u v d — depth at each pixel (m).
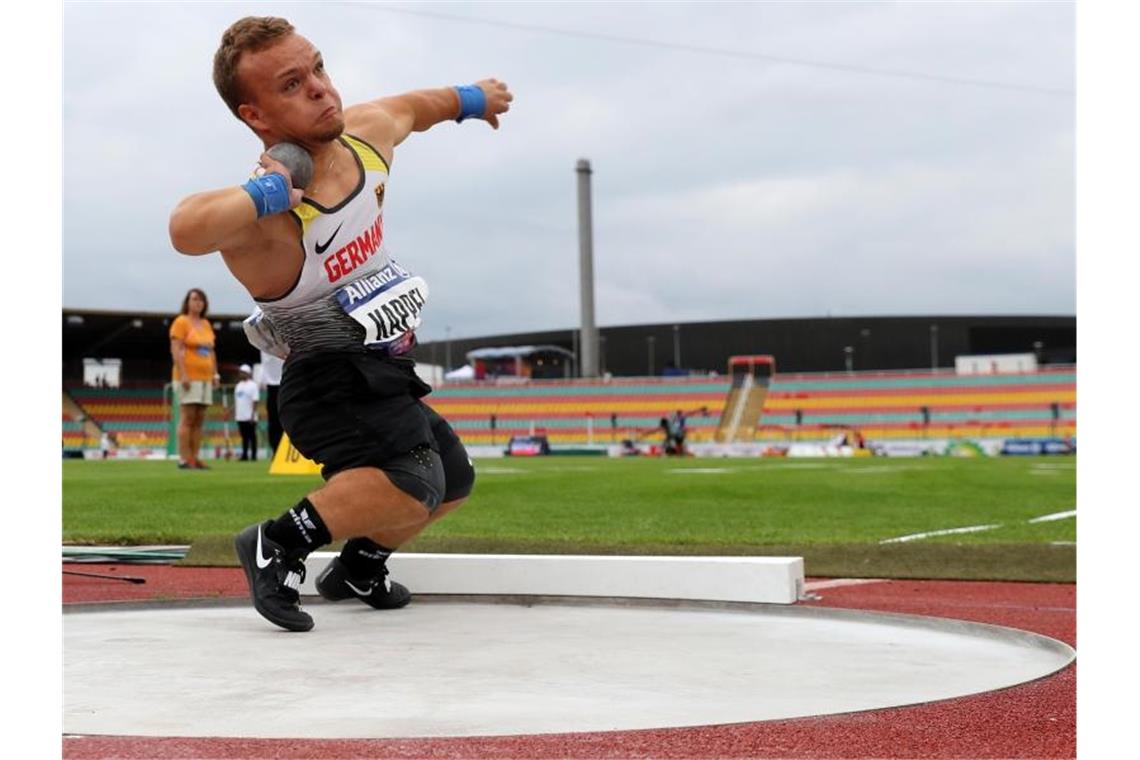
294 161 3.44
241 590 5.34
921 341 82.12
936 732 2.35
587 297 62.97
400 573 4.74
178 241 3.24
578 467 23.05
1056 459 32.81
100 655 3.32
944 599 5.06
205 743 2.21
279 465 14.91
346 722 2.41
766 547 6.56
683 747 2.19
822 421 53.31
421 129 4.27
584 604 4.61
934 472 19.45
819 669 3.11
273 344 3.92
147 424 47.50
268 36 3.56
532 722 2.41
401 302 3.74
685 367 85.56
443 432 4.11
